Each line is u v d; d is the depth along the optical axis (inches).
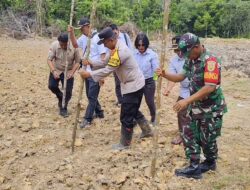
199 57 195.2
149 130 271.1
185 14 1670.8
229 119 348.8
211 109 201.9
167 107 370.3
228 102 419.8
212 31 1685.5
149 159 237.5
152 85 290.4
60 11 1139.9
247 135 300.0
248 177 220.8
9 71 505.0
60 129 292.7
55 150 252.2
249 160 245.3
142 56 285.6
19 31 960.9
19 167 228.4
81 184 208.7
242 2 1696.6
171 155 242.8
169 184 208.5
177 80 210.4
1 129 289.4
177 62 251.3
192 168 215.3
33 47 789.9
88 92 293.4
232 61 753.0
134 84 242.1
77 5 1127.0
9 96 379.2
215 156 218.2
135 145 260.8
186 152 215.0
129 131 250.8
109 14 1205.1
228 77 564.4
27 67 546.6
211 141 209.8
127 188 206.2
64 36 301.4
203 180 215.2
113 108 348.8
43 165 230.8
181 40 193.3
